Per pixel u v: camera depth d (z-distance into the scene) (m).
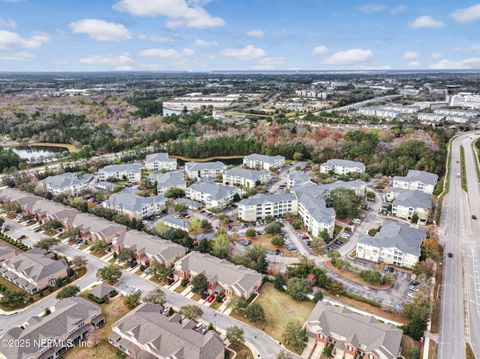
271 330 102.25
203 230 160.88
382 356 86.62
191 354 86.94
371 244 136.88
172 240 146.00
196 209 185.12
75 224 158.25
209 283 117.38
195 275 122.56
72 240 153.50
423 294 109.50
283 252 143.88
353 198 175.88
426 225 164.38
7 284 124.38
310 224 160.25
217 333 100.56
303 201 171.75
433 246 135.38
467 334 99.50
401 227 144.38
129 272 131.12
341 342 92.94
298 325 97.19
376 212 180.88
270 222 170.12
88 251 145.75
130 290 120.38
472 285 121.06
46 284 121.56
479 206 184.38
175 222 164.50
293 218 172.25
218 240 140.12
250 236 156.00
